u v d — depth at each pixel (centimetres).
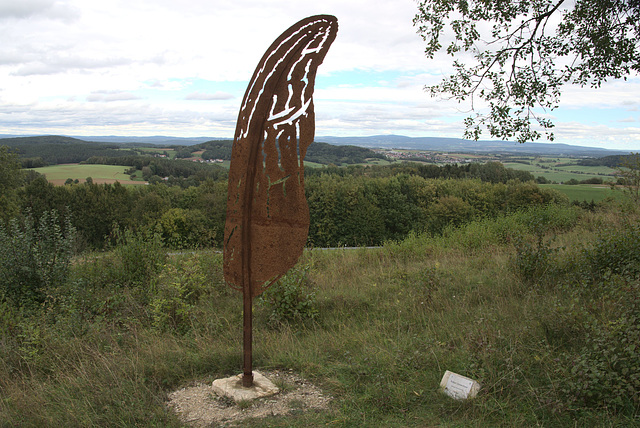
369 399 346
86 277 788
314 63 350
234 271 368
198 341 499
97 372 414
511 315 492
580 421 295
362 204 3897
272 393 361
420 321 534
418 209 4078
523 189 3647
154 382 396
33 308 682
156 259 831
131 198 3916
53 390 383
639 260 551
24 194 3475
